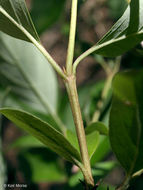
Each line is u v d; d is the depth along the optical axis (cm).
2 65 33
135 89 13
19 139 32
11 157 47
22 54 33
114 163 27
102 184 25
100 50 16
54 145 16
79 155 16
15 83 34
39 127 16
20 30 16
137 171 16
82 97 35
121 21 16
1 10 16
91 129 21
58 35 57
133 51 21
